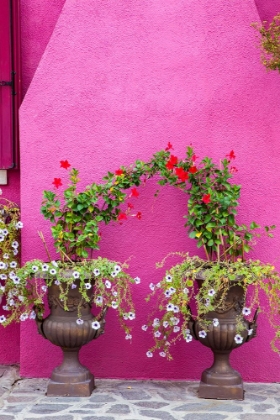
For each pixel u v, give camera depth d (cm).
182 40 476
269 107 471
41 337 486
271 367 475
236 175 473
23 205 483
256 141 471
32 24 521
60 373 442
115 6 478
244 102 472
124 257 481
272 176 471
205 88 475
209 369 444
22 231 484
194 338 441
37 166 482
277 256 471
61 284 429
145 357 482
